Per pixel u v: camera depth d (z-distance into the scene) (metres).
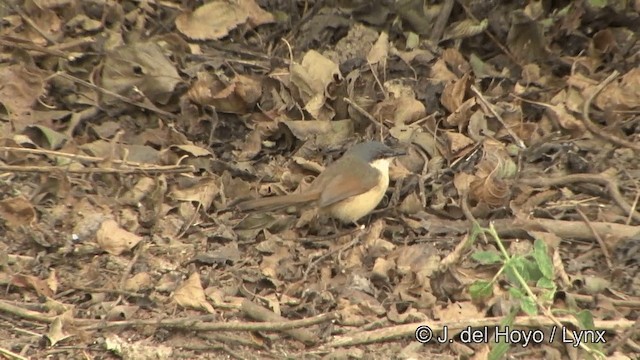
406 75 13.55
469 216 11.54
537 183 12.12
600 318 10.28
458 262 10.84
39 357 9.83
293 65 13.23
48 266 11.02
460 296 10.67
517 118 13.09
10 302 10.48
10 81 13.05
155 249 11.34
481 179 11.86
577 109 13.07
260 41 14.15
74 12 14.05
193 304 10.47
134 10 14.19
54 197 11.99
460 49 14.06
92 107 13.08
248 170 12.47
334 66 13.22
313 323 10.05
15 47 13.33
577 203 11.97
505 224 11.50
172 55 13.64
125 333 10.14
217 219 11.89
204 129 13.04
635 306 10.36
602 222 11.50
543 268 8.78
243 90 12.92
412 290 10.74
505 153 12.54
